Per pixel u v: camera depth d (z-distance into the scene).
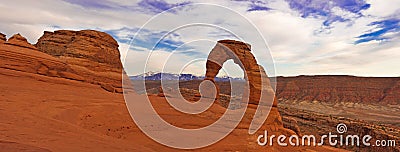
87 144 7.81
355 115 100.69
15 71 20.61
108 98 19.05
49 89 18.75
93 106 15.35
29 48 24.67
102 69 33.59
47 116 11.23
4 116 9.50
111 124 13.17
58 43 33.50
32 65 22.36
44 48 33.38
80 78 25.70
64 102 15.09
